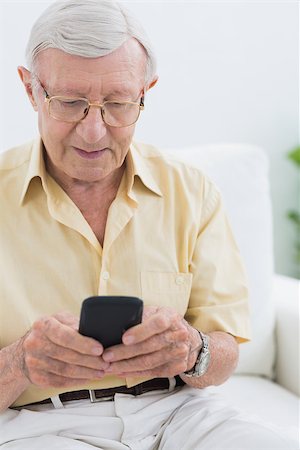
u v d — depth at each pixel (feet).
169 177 5.59
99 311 4.24
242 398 6.30
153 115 8.82
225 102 9.20
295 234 10.23
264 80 9.38
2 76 7.90
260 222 6.99
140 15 8.52
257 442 4.74
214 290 5.56
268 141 9.61
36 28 4.77
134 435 5.10
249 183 7.01
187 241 5.48
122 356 4.50
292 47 9.45
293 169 9.93
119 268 5.25
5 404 4.96
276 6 9.25
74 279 5.16
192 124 9.04
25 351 4.68
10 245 5.14
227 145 7.21
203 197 5.67
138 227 5.35
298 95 9.61
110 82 4.66
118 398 5.14
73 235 5.19
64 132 4.78
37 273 5.13
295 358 6.67
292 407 6.15
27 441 4.89
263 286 6.88
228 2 8.95
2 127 8.00
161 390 5.33
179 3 8.68
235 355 5.40
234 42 9.10
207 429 4.99
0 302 5.09
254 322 6.79
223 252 5.68
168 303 5.37
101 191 5.28
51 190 5.21
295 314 6.72
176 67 8.82
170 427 5.11
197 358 5.08
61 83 4.66
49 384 4.61
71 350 4.47
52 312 5.11
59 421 5.02
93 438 5.01
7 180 5.32
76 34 4.57
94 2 4.68
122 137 4.87
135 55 4.78
